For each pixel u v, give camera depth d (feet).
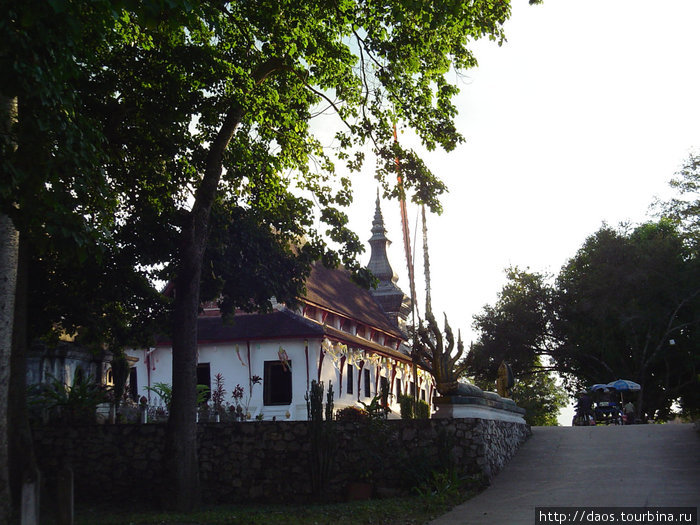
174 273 69.51
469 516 42.14
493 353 175.52
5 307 34.94
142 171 64.03
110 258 66.18
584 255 180.45
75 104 45.14
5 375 34.50
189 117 62.59
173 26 34.76
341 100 66.28
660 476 49.70
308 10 58.13
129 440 59.93
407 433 55.57
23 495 24.39
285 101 66.80
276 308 123.03
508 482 52.70
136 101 60.54
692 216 164.86
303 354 118.52
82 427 60.85
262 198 71.46
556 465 57.00
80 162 39.91
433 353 59.67
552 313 178.50
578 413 120.16
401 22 58.23
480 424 54.03
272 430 58.13
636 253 163.73
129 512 51.37
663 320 156.76
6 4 33.14
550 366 184.14
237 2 58.29
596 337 163.43
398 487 54.08
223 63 58.65
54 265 65.31
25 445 49.88
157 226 65.62
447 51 62.08
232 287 76.95
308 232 72.13
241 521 42.93
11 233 36.04
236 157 64.90
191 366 54.29
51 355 83.10
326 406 56.24
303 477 56.54
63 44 36.06
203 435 59.06
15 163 38.14
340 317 136.56
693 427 67.36
